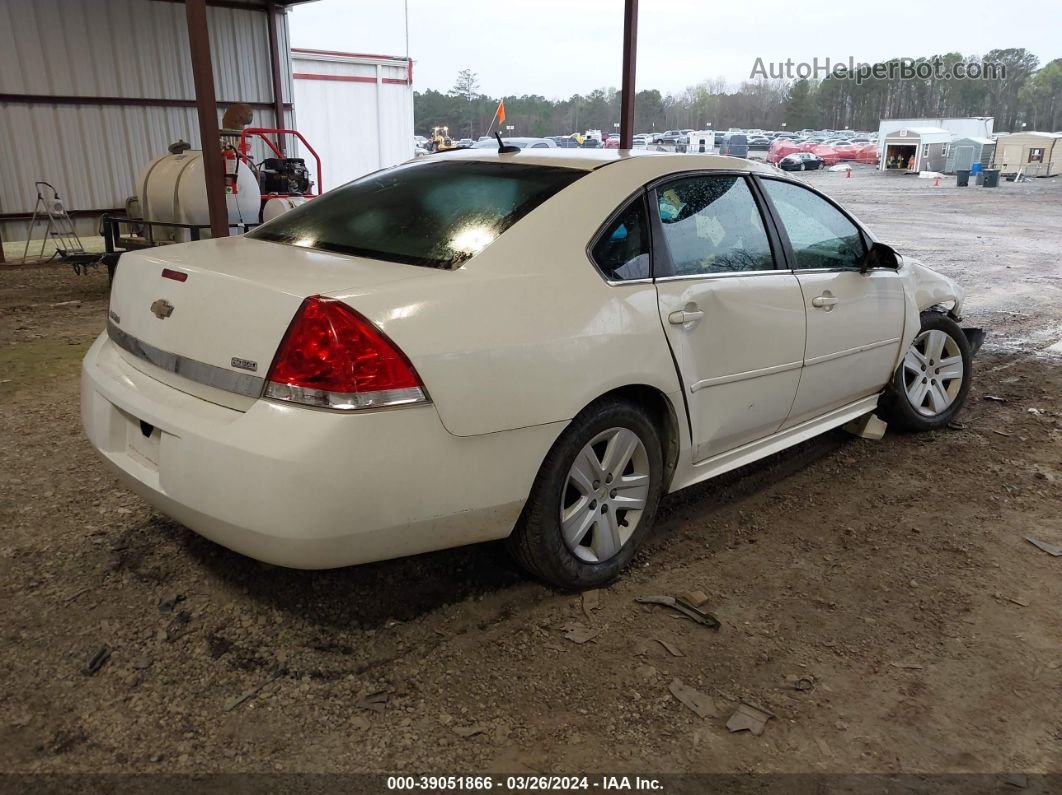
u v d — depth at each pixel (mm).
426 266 2514
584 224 2730
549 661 2473
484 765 2051
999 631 2717
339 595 2783
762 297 3221
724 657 2525
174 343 2420
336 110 18172
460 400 2277
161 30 12398
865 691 2393
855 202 23266
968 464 4184
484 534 2494
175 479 2309
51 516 3287
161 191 8539
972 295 9453
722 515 3545
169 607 2676
